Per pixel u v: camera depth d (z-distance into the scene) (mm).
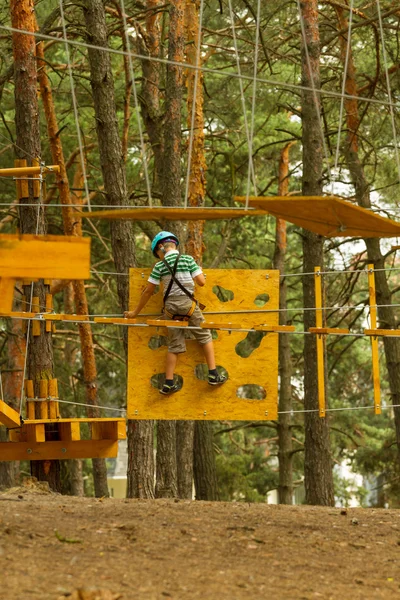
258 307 10922
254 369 10938
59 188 18469
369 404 34375
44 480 12781
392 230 9492
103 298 25188
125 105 18266
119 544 7305
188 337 10914
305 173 16531
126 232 14391
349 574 6930
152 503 9984
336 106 19516
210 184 23766
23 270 8148
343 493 37250
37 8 19719
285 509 9953
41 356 12672
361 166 19203
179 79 15867
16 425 11828
